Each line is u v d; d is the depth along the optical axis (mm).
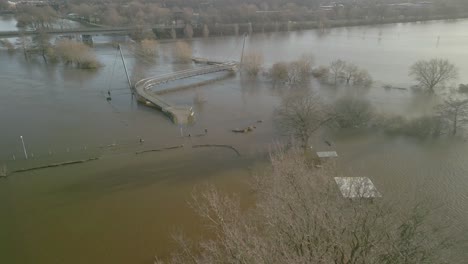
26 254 41781
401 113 80188
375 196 34062
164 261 40094
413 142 66812
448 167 57875
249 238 28391
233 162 60906
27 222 46844
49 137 70562
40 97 94062
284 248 24859
